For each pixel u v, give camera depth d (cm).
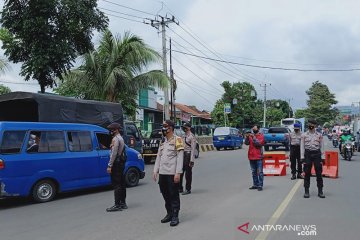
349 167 1855
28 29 1606
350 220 795
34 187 1059
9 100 1377
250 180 1415
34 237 721
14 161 1019
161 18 2856
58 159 1112
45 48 1638
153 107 4581
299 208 912
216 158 2423
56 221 843
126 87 2300
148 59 2292
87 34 1762
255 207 927
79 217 875
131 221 823
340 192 1138
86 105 1511
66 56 1689
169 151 798
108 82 2205
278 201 998
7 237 725
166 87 2345
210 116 6519
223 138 3344
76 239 700
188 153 1145
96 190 1270
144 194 1158
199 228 749
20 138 1047
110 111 1603
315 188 1215
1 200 1130
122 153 945
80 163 1166
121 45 2267
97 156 1215
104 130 1263
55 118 1398
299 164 1451
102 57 2278
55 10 1662
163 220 805
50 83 1731
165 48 2856
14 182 1016
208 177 1518
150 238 692
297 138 1435
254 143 1198
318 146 1052
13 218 884
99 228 771
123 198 955
